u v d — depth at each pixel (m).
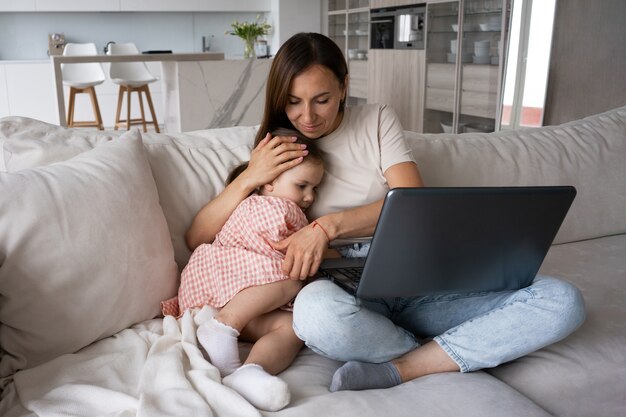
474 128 4.96
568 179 2.04
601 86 4.18
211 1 7.41
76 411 1.02
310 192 1.51
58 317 1.19
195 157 1.60
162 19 7.67
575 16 4.23
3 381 1.12
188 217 1.54
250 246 1.39
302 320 1.21
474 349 1.23
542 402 1.27
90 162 1.35
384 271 1.15
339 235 1.40
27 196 1.20
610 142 2.17
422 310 1.40
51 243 1.19
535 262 1.27
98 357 1.18
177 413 0.98
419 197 1.07
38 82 6.82
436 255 1.16
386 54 6.13
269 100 1.51
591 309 1.49
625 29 4.00
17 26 7.14
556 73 4.39
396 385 1.20
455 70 5.10
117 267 1.27
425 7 5.40
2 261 1.16
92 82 6.16
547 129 2.16
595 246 1.98
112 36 7.52
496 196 1.12
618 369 1.32
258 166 1.46
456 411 1.07
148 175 1.43
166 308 1.39
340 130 1.61
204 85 5.21
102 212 1.27
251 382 1.07
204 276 1.38
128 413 0.99
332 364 1.27
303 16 7.58
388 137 1.62
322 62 1.44
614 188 2.11
